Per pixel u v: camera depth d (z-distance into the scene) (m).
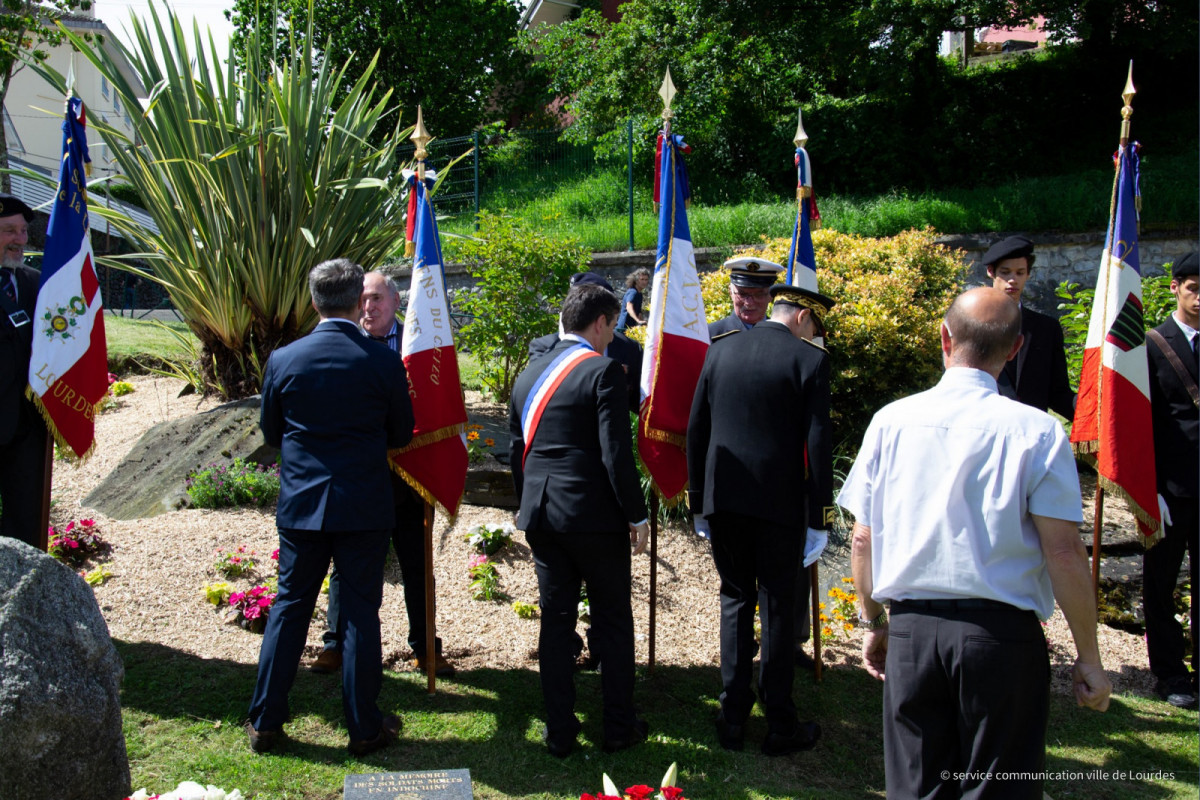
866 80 15.67
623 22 17.02
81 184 3.98
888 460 2.56
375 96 21.31
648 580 5.21
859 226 13.67
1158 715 4.02
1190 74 16.95
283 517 3.37
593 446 3.48
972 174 16.05
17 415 3.75
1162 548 4.22
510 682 4.04
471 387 8.98
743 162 17.33
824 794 3.28
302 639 3.38
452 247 12.76
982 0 14.54
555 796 3.17
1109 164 15.66
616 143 16.00
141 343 10.26
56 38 17.23
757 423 3.55
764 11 15.99
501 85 23.58
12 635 2.68
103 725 2.82
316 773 3.20
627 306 8.92
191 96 7.73
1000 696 2.32
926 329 6.76
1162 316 6.95
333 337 3.48
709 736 3.68
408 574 4.11
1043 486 2.37
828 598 5.19
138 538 5.23
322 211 7.90
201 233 7.75
